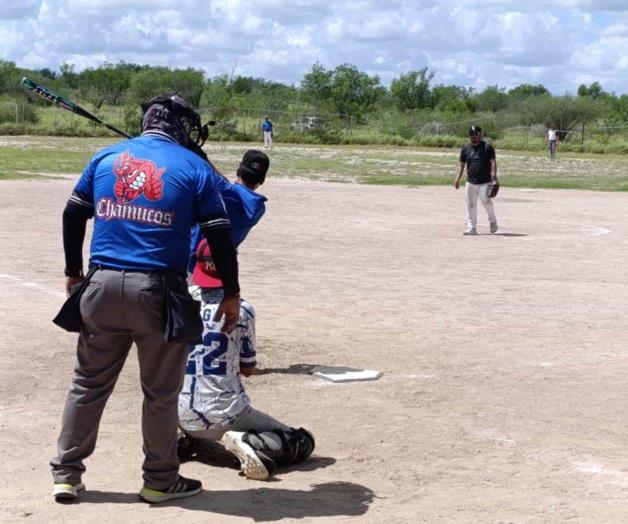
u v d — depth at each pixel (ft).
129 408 23.06
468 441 20.90
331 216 68.59
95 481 18.21
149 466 17.15
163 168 16.40
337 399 23.88
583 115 222.69
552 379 26.00
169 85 249.96
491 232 61.11
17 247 48.26
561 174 126.41
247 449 18.52
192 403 19.33
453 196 88.33
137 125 190.19
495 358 28.22
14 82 276.82
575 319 34.27
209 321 19.42
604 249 54.29
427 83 322.34
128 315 16.25
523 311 35.60
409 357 28.14
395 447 20.49
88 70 304.91
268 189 90.94
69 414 16.99
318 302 36.29
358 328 31.89
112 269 16.22
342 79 282.56
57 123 196.03
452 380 25.75
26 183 86.79
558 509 17.16
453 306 36.22
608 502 17.60
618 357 28.63
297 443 19.27
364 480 18.62
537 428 21.85
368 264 46.57
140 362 16.79
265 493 17.84
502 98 317.42
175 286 16.35
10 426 21.48
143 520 16.33
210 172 16.76
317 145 194.39
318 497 17.65
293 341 29.68
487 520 16.58
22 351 27.50
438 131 218.79
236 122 200.34
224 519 16.47
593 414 22.98
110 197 16.44
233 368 19.54
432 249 52.80
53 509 16.75
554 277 43.98
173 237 16.33
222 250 16.65
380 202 80.53
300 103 246.27
